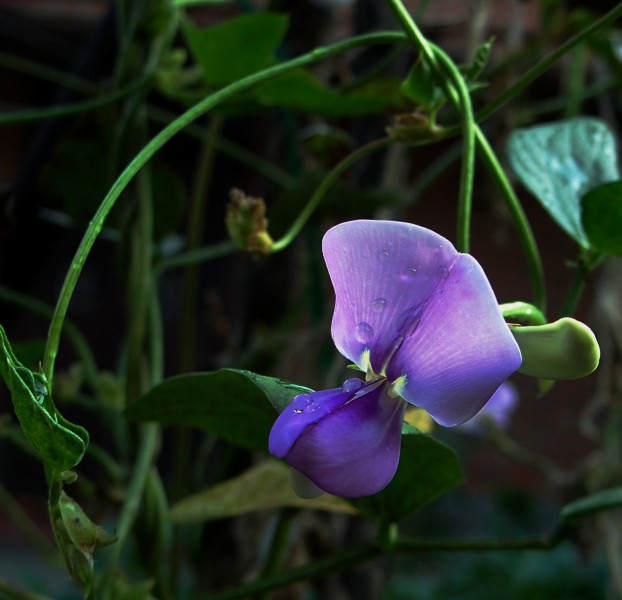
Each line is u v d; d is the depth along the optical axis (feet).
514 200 0.79
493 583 3.35
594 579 3.31
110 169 0.99
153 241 1.15
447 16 1.38
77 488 1.03
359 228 0.62
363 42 0.80
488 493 3.90
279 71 0.77
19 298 1.07
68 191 1.13
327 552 1.18
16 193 1.03
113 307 3.84
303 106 1.02
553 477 1.51
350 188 1.11
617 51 1.35
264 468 0.92
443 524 3.73
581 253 0.82
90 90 1.07
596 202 0.78
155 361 1.02
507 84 1.35
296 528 1.15
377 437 0.62
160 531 0.96
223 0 1.07
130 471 0.95
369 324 0.64
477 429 1.55
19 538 3.90
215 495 0.91
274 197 1.26
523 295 3.50
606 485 1.44
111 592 0.91
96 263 3.81
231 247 1.16
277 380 0.68
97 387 1.11
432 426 0.93
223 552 1.13
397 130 0.81
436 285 0.62
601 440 1.50
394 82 1.02
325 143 1.09
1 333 0.61
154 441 0.94
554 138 0.87
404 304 0.63
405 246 0.62
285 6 1.20
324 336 1.16
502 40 1.80
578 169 0.86
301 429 0.61
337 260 0.63
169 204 1.14
